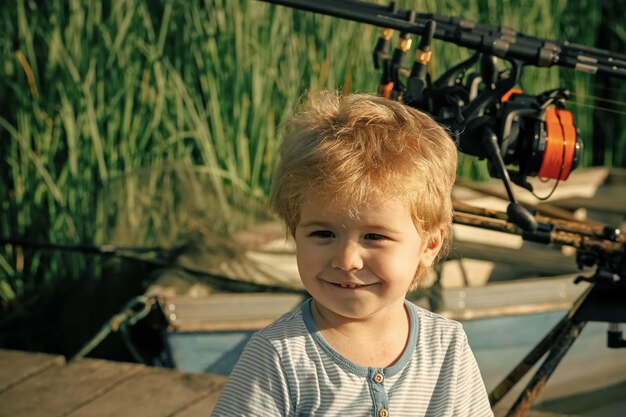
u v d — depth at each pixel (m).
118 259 3.87
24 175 4.52
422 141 1.41
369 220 1.37
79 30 4.44
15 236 4.50
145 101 4.52
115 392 2.82
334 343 1.45
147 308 3.33
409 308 1.53
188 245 3.65
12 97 4.64
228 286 3.50
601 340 3.70
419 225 1.42
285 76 4.62
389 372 1.45
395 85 2.41
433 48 4.83
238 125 4.52
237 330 3.32
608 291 2.27
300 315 1.48
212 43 4.52
